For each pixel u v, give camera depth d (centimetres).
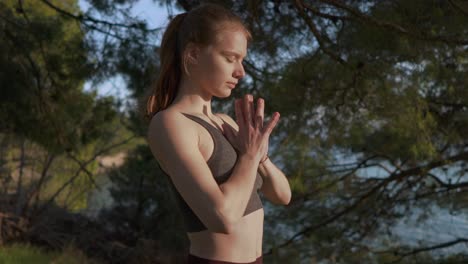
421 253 728
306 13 480
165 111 148
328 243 705
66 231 1053
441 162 629
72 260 817
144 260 1004
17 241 903
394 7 484
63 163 1191
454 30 477
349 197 735
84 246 1002
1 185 1227
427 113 507
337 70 489
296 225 713
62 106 739
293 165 580
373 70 480
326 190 661
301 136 530
